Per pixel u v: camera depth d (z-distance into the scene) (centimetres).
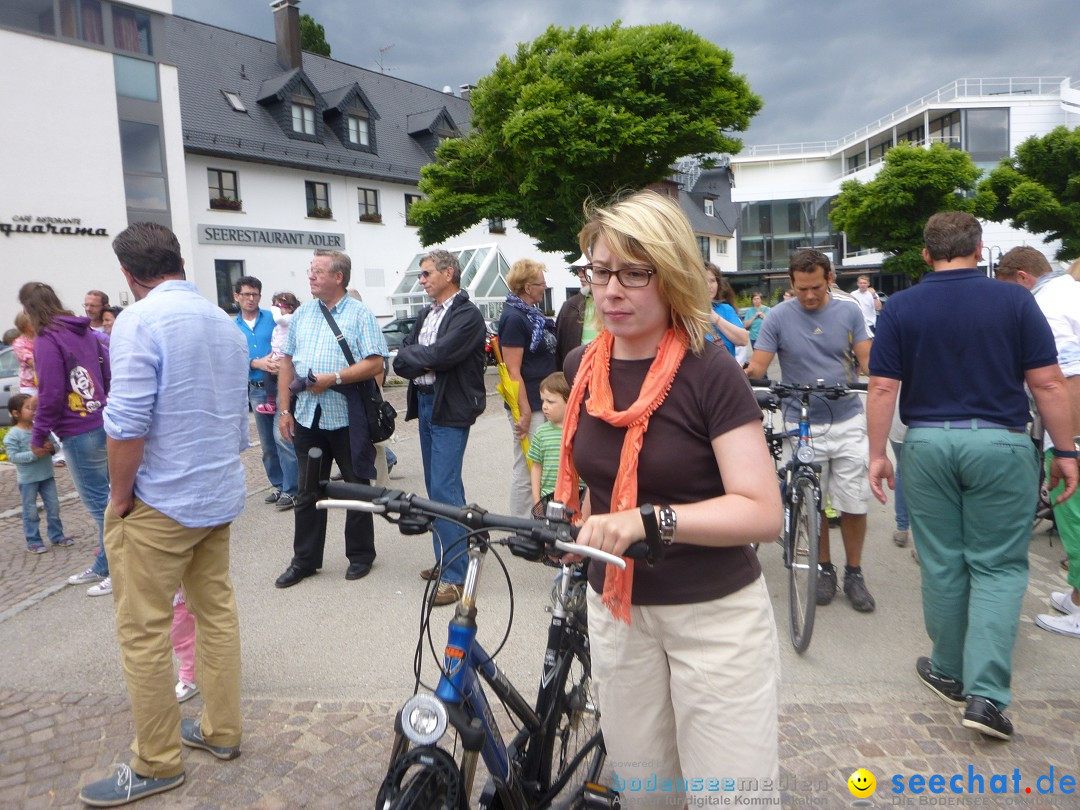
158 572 279
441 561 194
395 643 408
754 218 5625
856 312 442
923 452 316
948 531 321
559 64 1838
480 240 3472
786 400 454
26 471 592
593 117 1788
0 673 390
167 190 2170
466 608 189
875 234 3203
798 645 380
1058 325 382
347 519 503
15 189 1850
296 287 2717
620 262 170
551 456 435
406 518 190
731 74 1894
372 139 3066
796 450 412
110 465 268
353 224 2930
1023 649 381
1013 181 3388
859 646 392
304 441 495
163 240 285
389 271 3078
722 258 5778
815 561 373
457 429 463
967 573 322
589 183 1820
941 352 312
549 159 1809
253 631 428
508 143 1880
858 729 314
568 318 559
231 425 297
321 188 2830
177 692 351
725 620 181
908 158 3042
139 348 266
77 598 492
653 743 197
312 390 472
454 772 181
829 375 440
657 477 175
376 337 483
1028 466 305
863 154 5962
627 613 179
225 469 292
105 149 2014
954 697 332
